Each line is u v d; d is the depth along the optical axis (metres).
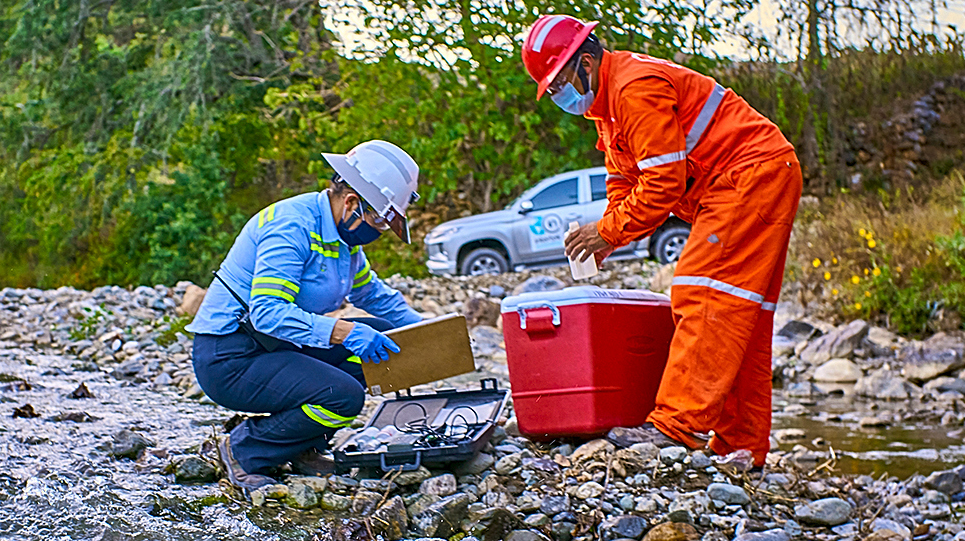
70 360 6.56
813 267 9.04
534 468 3.61
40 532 2.86
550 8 14.16
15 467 3.47
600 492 3.38
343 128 14.84
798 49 13.99
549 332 3.77
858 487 4.01
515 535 3.07
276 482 3.35
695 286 3.62
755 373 3.80
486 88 14.59
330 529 3.02
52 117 16.53
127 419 4.54
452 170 14.64
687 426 3.64
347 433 4.22
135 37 16.45
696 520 3.22
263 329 3.19
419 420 3.94
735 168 3.58
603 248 3.79
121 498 3.20
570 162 14.68
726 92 3.69
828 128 14.41
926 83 14.80
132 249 15.45
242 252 3.34
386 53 14.45
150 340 7.15
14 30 16.75
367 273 3.82
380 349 3.28
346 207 3.30
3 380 5.41
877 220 9.38
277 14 15.66
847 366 7.04
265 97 14.91
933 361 6.89
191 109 15.08
